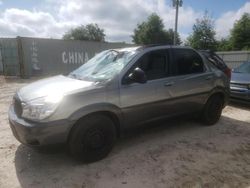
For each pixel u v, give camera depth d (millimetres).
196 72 4941
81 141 3459
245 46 42250
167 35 51281
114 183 3193
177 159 3869
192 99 4855
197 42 34406
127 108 3846
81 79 4047
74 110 3299
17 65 16234
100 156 3713
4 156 3889
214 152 4156
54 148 3320
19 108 3508
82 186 3127
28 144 3287
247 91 7176
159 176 3373
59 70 17094
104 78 3834
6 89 10930
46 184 3164
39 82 4141
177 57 4645
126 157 3893
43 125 3127
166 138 4719
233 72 8320
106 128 3672
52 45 16578
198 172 3494
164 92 4301
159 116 4367
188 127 5367
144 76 3777
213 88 5227
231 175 3434
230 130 5273
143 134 4887
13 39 15922
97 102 3498
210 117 5434
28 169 3514
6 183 3178
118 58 4254
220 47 44562
